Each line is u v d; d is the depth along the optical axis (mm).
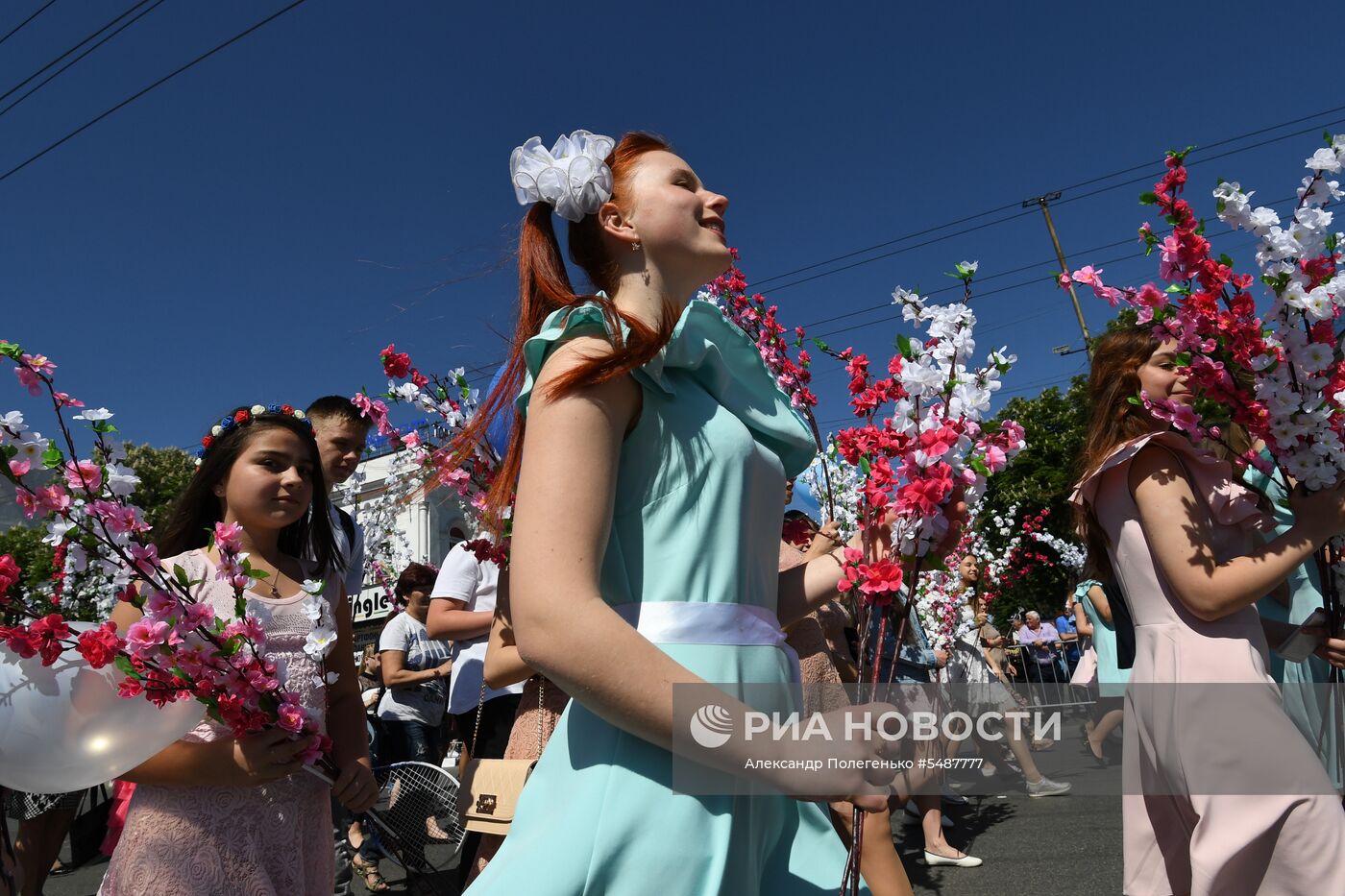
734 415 1382
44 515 1944
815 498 3256
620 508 1199
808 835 1312
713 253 1329
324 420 3824
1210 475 2150
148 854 2027
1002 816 5648
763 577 1296
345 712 2461
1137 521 2211
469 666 4074
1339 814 1927
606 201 1318
